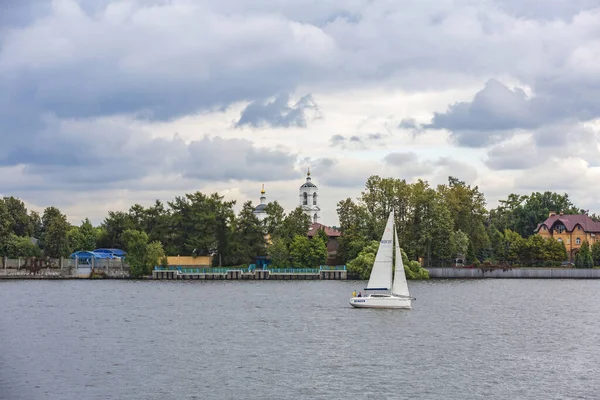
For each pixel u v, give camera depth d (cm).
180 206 18888
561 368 5659
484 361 5925
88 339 7150
